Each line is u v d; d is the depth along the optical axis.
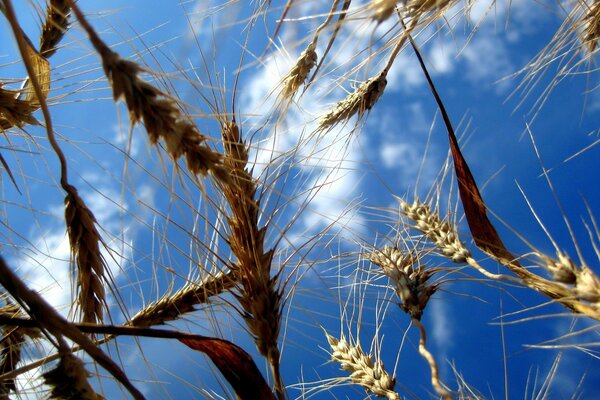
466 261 0.35
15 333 0.29
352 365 0.41
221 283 0.32
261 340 0.30
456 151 0.38
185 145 0.21
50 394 0.23
